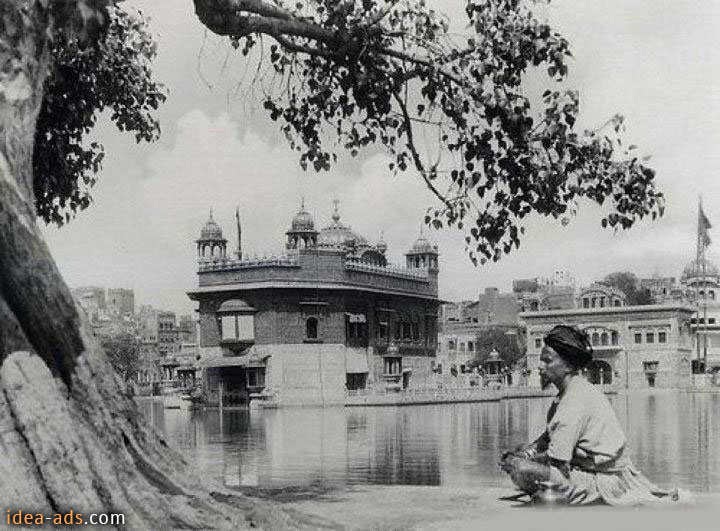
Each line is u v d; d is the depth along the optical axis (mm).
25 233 6270
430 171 12211
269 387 71688
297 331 72875
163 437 7133
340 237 94125
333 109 13125
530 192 11797
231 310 72750
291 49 11469
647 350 106125
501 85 11055
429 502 8672
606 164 11234
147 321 166500
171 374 97000
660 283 137250
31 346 6137
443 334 129375
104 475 5988
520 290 145000
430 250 92688
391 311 83688
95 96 13844
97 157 14711
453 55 11281
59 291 6312
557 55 10992
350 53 11273
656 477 15977
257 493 9750
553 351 7555
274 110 13219
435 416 46812
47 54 7348
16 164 6859
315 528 6898
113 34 14258
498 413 50375
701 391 101500
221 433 33094
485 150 11688
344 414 51938
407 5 11594
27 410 5883
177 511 6293
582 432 7418
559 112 11031
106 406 6430
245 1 10328
